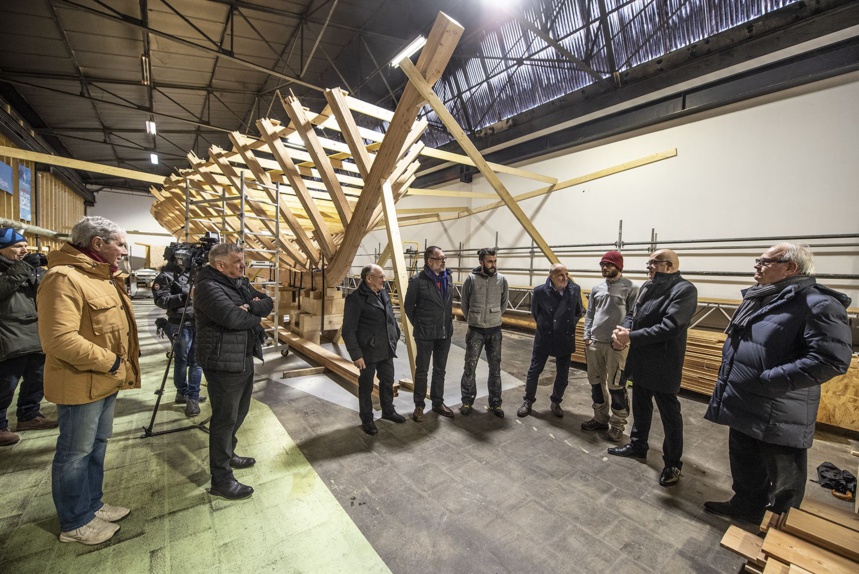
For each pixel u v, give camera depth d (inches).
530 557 70.2
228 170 212.2
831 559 53.6
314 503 83.7
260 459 101.5
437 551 71.0
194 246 137.3
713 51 219.8
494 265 136.2
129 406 134.3
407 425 126.2
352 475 95.3
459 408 144.0
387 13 273.9
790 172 196.4
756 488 78.7
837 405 131.5
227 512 79.6
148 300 454.0
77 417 66.1
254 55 315.6
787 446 71.4
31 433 111.3
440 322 129.0
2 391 103.4
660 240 245.3
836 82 182.7
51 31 258.7
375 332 119.2
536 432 124.5
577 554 71.3
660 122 245.9
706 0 215.0
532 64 303.6
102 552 67.7
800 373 64.5
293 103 159.3
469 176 387.9
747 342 75.7
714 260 223.6
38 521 74.8
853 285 179.2
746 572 58.9
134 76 329.7
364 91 389.1
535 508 84.8
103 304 67.2
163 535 72.4
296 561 67.6
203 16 260.5
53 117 394.9
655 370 96.0
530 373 139.8
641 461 107.0
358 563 67.6
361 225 176.6
